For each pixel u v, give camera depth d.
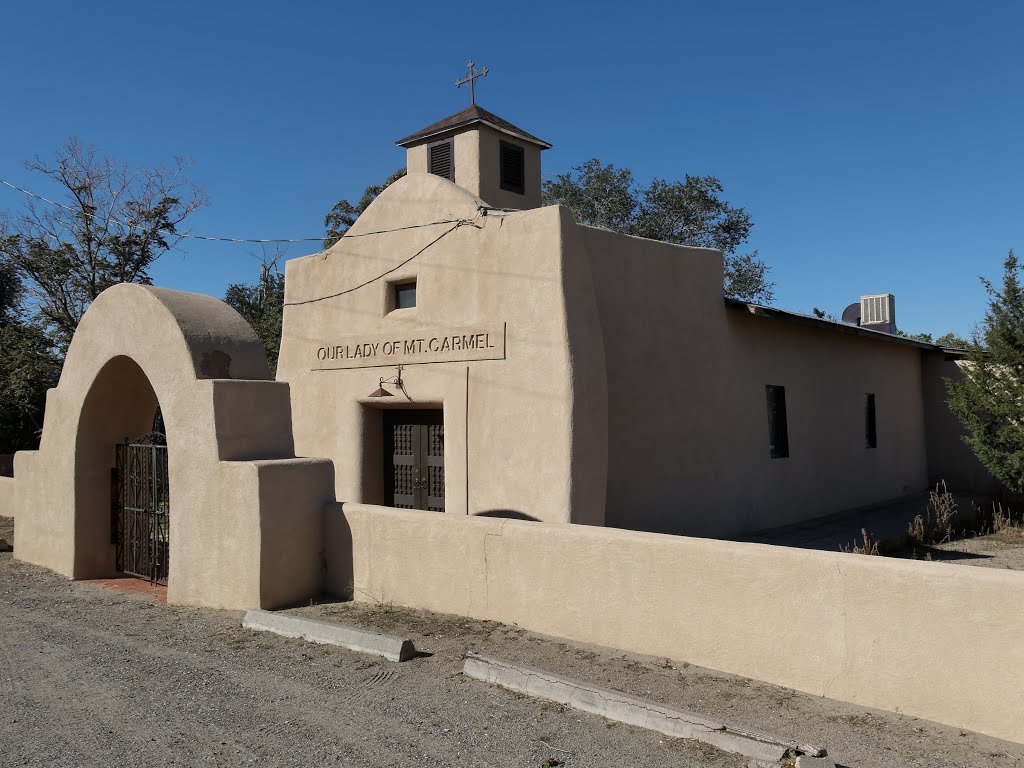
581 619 6.23
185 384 8.32
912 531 11.84
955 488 18.48
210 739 4.65
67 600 8.62
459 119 13.90
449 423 10.17
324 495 8.25
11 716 5.09
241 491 7.76
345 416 11.56
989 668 4.46
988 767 4.11
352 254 11.73
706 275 12.23
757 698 5.04
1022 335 13.21
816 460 14.66
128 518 9.91
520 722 4.78
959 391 14.18
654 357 11.19
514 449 9.45
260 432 8.38
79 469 9.93
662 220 30.19
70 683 5.70
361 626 6.86
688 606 5.68
